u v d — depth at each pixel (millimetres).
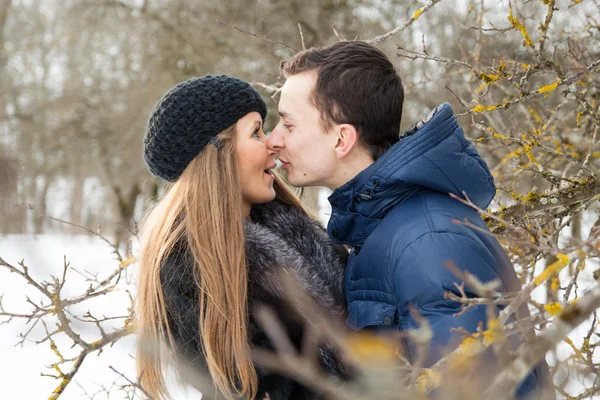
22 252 1747
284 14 9070
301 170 1802
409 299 1453
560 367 945
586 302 811
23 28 14281
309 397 1539
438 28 5168
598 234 1247
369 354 826
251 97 1872
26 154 11945
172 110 1801
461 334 1332
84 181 13094
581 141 2764
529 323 979
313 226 2020
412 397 828
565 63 2523
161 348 1756
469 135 3518
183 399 2301
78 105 12820
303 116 1765
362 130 1730
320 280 1744
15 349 4371
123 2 12070
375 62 1749
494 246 1629
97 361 3992
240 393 1595
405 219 1598
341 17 8750
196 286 1685
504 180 3014
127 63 12766
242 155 1834
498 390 826
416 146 1626
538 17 3393
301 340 1603
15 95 13508
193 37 10625
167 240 1744
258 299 1642
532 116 3033
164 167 1859
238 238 1712
